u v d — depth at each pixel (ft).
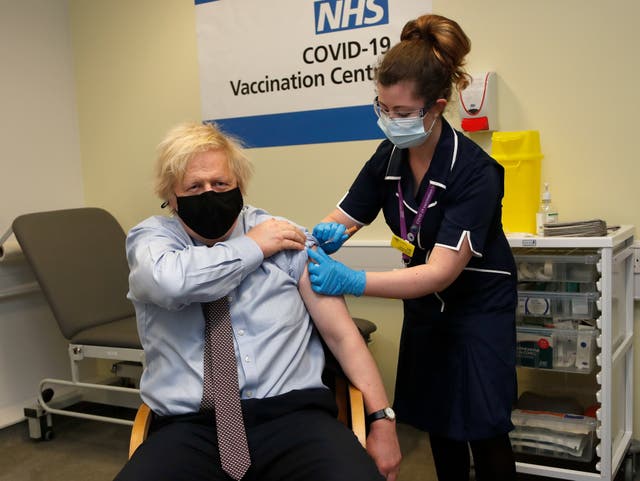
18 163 10.96
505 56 8.51
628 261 7.97
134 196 11.68
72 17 11.80
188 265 4.77
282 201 10.40
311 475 4.54
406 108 5.25
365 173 6.42
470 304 5.88
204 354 4.98
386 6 9.12
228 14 10.37
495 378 5.79
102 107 11.76
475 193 5.49
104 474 8.69
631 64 7.88
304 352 5.24
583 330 7.13
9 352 10.74
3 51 10.71
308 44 9.78
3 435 10.13
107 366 11.98
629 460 7.75
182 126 5.31
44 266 9.45
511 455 6.00
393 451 5.08
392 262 9.40
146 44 11.21
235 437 4.71
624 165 8.05
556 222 7.45
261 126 10.37
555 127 8.34
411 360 6.25
